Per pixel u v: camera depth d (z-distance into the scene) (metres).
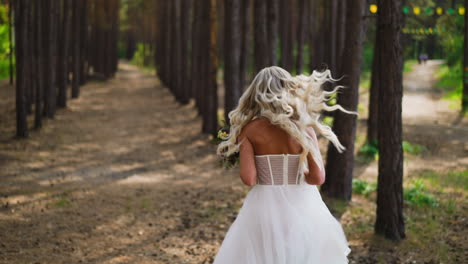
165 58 36.03
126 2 55.09
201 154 14.66
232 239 3.10
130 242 6.61
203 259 5.99
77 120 19.80
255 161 3.08
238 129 3.08
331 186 9.19
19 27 14.62
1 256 5.70
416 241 6.57
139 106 25.77
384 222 6.74
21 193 9.01
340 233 3.19
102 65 43.19
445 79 31.08
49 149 14.02
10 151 13.23
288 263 2.94
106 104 25.53
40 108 16.75
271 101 2.93
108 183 10.51
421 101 25.56
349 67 8.63
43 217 7.52
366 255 6.05
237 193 9.86
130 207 8.51
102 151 14.44
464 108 21.53
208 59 18.12
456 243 6.51
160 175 11.72
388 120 6.52
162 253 6.18
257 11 11.87
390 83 6.42
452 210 8.29
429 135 17.09
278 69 3.07
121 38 80.69
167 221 7.72
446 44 25.19
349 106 8.80
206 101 18.23
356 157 13.60
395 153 6.57
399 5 6.27
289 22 25.38
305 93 2.99
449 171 11.91
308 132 3.09
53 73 19.31
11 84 26.94
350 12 8.48
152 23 51.06
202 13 21.59
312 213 3.08
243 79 15.30
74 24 25.91
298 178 3.09
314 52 25.22
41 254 5.89
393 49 6.34
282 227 3.00
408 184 10.33
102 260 5.83
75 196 9.05
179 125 20.14
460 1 21.50
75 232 6.89
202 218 7.95
